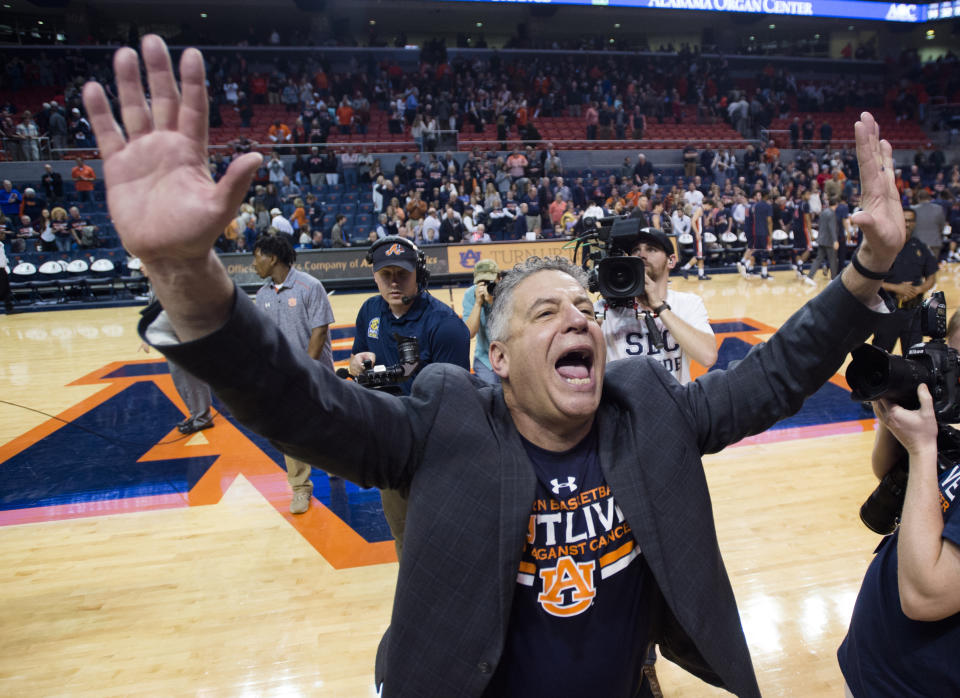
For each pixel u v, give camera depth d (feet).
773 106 71.61
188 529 12.82
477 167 52.44
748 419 3.86
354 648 9.24
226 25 77.36
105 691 8.48
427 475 3.52
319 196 51.34
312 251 42.11
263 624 9.80
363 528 12.71
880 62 84.28
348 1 75.25
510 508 3.42
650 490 3.63
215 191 2.55
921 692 4.30
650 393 3.87
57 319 35.22
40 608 10.31
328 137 57.88
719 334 27.37
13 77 59.88
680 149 62.44
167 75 2.64
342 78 66.39
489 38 85.25
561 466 3.80
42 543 12.38
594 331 3.70
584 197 50.80
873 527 5.19
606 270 6.21
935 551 3.93
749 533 11.89
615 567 3.76
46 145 51.57
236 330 2.84
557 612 3.68
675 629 4.01
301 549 11.98
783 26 88.38
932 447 4.12
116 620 9.97
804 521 12.28
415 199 46.80
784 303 34.14
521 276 3.96
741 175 59.93
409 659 3.40
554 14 81.30
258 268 12.30
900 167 63.46
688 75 74.79
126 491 14.60
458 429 3.56
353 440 3.31
